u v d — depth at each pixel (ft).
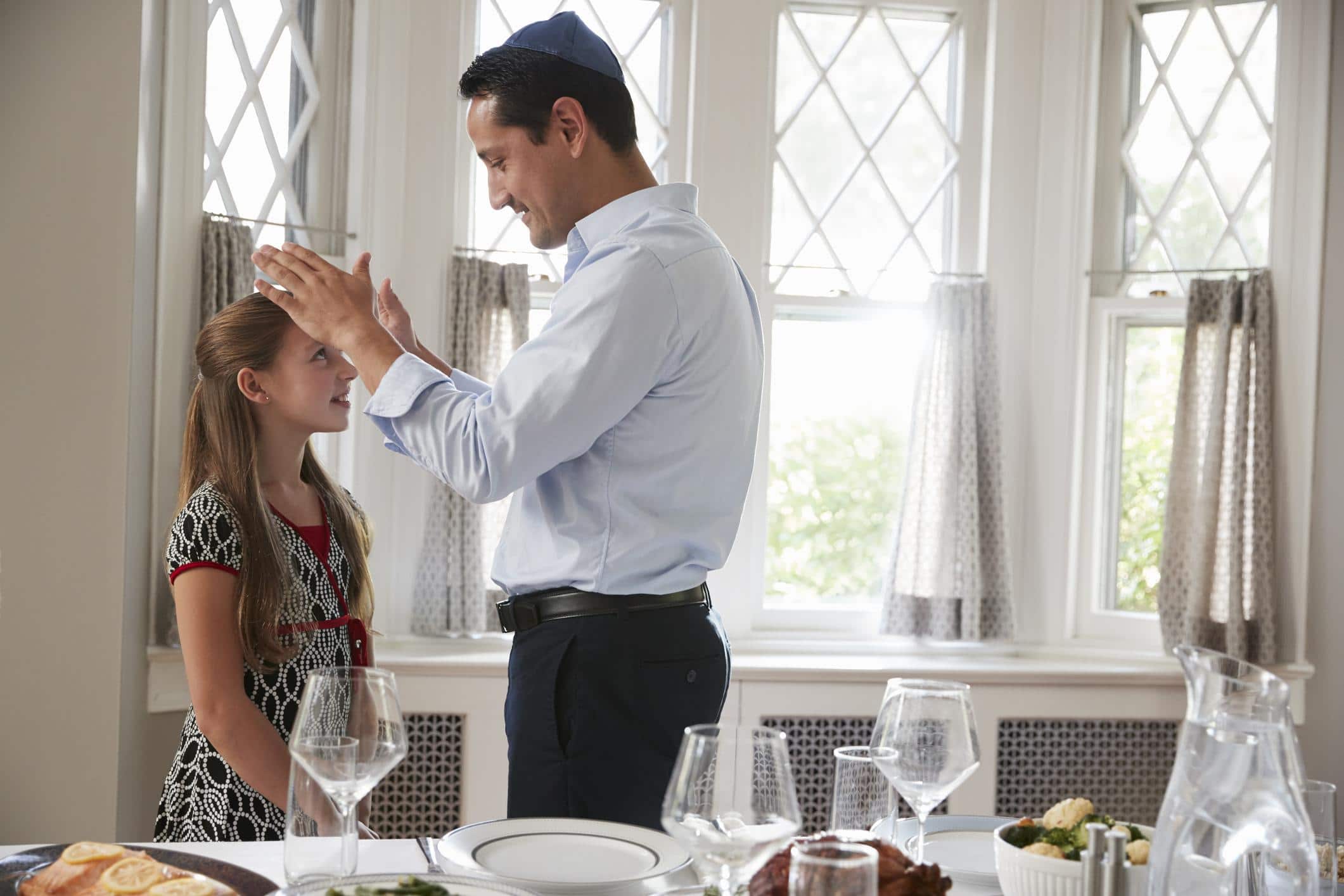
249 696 5.16
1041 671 9.70
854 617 10.62
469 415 4.30
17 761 8.11
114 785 8.16
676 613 4.69
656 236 4.49
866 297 10.66
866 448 10.73
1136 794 9.92
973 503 10.09
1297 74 10.00
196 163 8.85
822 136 10.66
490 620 9.87
